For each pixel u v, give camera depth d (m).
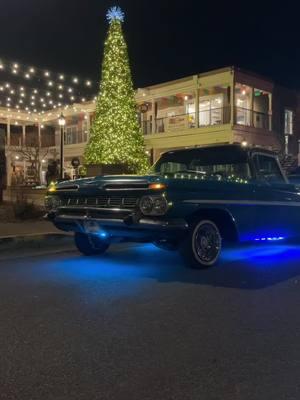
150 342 4.08
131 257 8.30
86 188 7.03
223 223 7.28
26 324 4.59
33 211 13.61
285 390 3.19
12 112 37.38
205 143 27.03
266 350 3.91
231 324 4.57
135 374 3.44
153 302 5.35
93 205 7.02
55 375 3.43
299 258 8.23
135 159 20.03
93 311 5.01
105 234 7.05
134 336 4.23
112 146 19.73
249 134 26.92
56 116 37.00
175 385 3.27
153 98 29.73
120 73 19.86
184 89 27.83
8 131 37.53
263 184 7.69
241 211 7.26
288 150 29.94
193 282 6.32
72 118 37.12
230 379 3.36
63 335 4.27
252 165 7.66
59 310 5.05
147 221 6.34
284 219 8.06
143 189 6.38
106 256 8.43
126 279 6.53
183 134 28.05
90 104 33.12
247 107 28.33
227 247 9.34
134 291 5.85
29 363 3.65
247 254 8.68
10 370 3.52
